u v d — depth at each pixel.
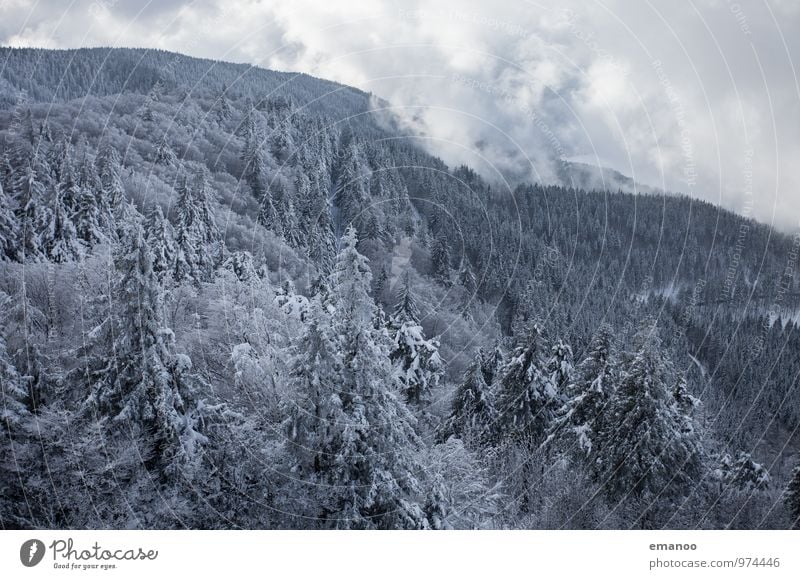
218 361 33.78
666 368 31.36
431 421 37.00
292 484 21.80
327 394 20.66
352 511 20.53
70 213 53.81
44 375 26.41
